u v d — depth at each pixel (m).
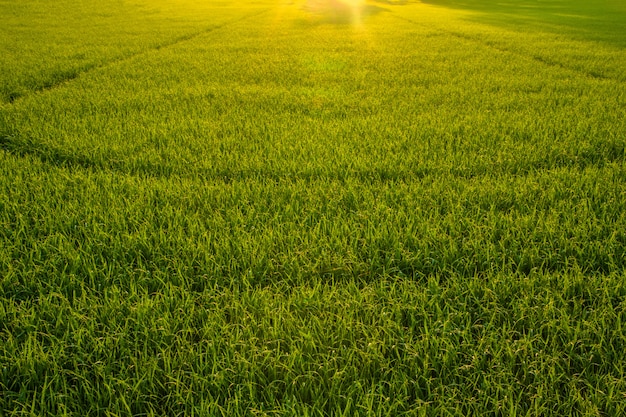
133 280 3.23
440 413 2.19
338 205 4.43
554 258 3.52
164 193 4.64
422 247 3.64
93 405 2.26
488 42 18.00
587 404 2.22
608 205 4.27
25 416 2.21
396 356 2.63
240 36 20.05
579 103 8.37
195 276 3.34
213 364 2.46
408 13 34.75
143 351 2.62
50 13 26.58
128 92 9.46
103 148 5.90
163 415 2.25
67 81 10.66
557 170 5.17
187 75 11.43
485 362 2.54
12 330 2.80
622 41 18.23
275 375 2.45
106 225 3.96
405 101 8.71
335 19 29.41
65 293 3.13
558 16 31.88
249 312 2.94
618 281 3.18
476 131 6.66
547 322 2.82
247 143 6.21
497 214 4.17
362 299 3.01
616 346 2.66
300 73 11.68
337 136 6.47
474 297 3.01
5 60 12.62
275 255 3.53
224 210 4.35
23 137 6.33
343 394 2.34
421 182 4.97
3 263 3.38
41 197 4.48
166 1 39.22
